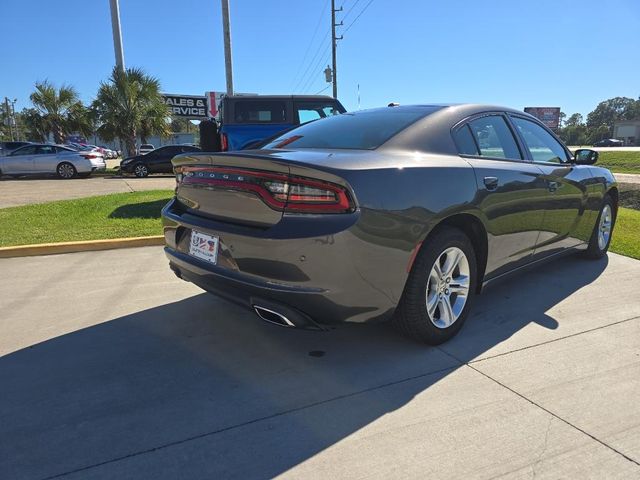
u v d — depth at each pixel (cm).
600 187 495
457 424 241
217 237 287
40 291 434
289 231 254
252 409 254
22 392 268
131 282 460
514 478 205
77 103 3044
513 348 323
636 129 10300
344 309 266
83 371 292
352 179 256
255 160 268
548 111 5581
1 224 689
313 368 297
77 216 758
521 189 362
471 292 341
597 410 253
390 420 244
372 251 262
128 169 1964
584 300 411
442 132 332
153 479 203
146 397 264
